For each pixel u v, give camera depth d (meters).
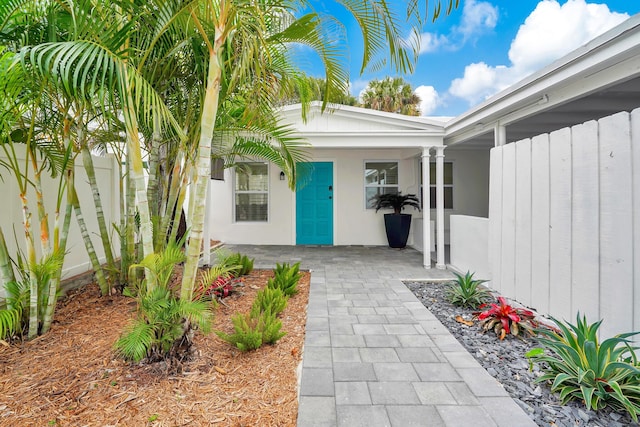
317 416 1.96
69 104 2.85
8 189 3.52
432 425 1.90
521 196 3.86
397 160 8.59
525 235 3.79
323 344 2.91
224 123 3.76
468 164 8.47
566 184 3.17
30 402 2.03
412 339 3.03
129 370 2.35
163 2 2.32
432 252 7.67
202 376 2.33
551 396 2.17
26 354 2.59
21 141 3.10
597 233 2.82
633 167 2.51
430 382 2.33
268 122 3.91
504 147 4.21
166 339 2.35
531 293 3.69
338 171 8.59
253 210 8.72
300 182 5.02
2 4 2.32
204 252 6.09
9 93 2.26
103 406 2.01
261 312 3.41
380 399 2.13
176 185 3.56
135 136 2.38
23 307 2.92
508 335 3.08
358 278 5.23
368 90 17.14
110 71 1.91
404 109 16.83
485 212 8.48
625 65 2.66
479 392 2.21
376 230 8.62
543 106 3.58
